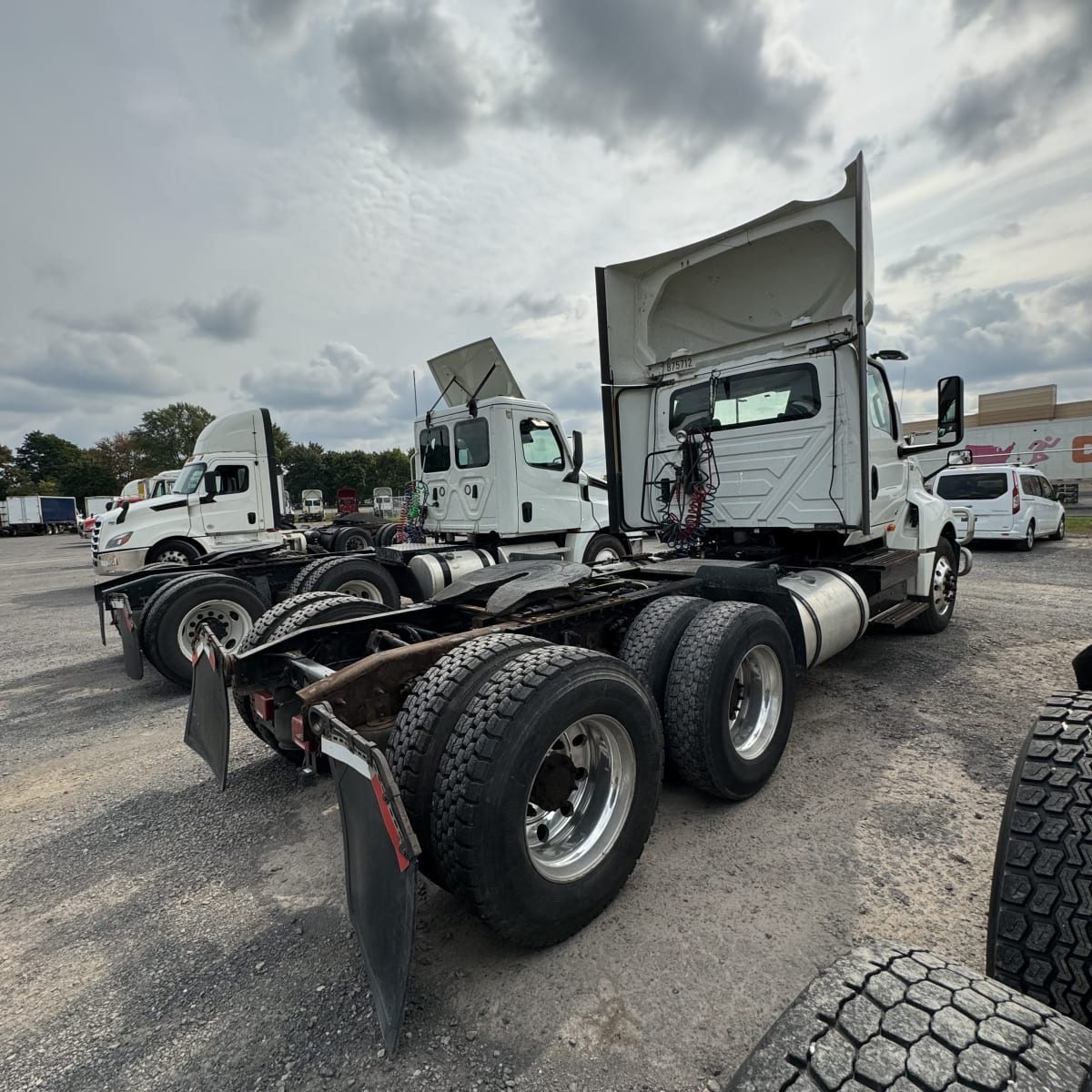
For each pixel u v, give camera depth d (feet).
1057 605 24.06
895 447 17.34
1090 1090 2.88
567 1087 5.32
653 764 7.90
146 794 11.58
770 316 15.48
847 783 10.63
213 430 35.37
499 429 24.57
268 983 6.73
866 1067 3.05
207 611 18.34
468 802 6.14
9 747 14.19
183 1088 5.47
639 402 17.89
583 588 11.85
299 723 7.64
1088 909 4.30
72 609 36.09
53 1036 6.11
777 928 7.15
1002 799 9.89
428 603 11.78
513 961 6.86
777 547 16.44
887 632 20.77
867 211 12.57
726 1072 5.38
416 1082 5.42
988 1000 3.34
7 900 8.46
